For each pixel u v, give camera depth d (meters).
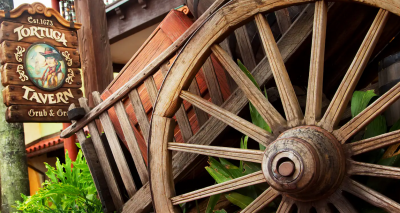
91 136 3.28
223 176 2.53
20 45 3.87
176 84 2.55
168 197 2.53
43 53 3.98
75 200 3.83
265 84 2.61
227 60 2.39
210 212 2.56
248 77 2.45
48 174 3.92
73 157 5.60
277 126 2.19
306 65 2.94
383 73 2.49
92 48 4.94
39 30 4.00
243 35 2.80
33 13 3.97
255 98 2.29
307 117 2.09
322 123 2.03
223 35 2.40
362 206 2.12
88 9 4.98
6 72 3.76
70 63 4.12
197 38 2.48
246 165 2.49
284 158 1.96
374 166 1.87
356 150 1.93
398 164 2.07
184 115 2.91
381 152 2.21
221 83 2.94
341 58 2.97
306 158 1.88
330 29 2.68
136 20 6.51
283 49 2.55
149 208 2.98
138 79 2.96
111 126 3.12
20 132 5.20
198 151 2.43
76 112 3.22
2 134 5.12
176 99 2.55
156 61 2.87
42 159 9.84
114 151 3.12
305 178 1.87
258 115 2.48
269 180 2.01
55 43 4.07
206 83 2.88
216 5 2.59
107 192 3.19
